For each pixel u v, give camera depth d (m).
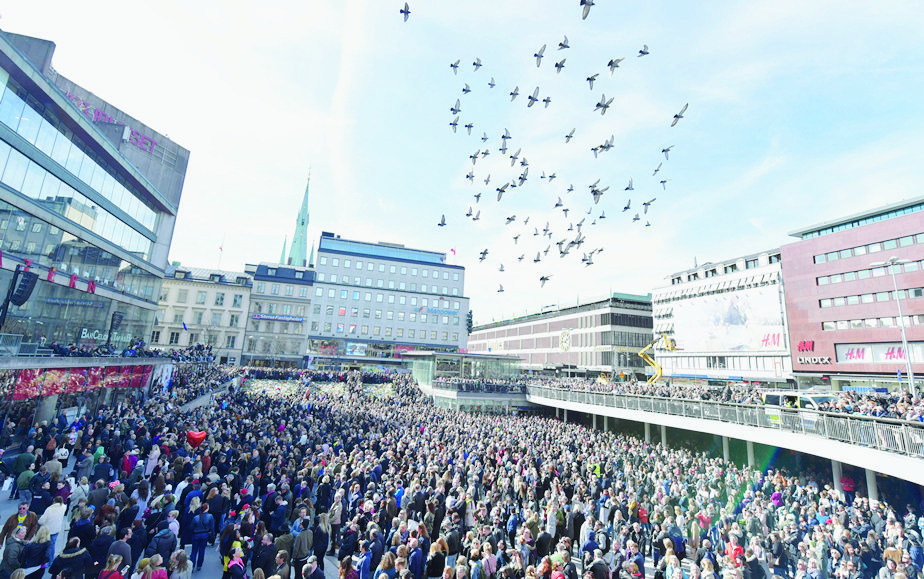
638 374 69.06
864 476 18.97
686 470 20.00
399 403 35.47
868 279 45.88
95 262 27.14
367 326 80.06
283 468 13.55
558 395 36.62
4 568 6.85
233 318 67.94
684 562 11.84
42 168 21.94
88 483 11.27
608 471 18.70
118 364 25.27
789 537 11.75
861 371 45.28
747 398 24.30
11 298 19.62
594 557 9.04
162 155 37.91
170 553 7.96
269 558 8.02
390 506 11.34
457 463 16.03
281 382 45.03
